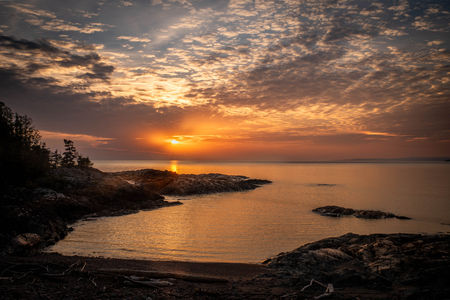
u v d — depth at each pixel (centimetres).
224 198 6444
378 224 3731
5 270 1230
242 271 1783
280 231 3222
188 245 2567
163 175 9012
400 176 15200
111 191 4969
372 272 1554
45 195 3691
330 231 3278
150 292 1154
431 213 4650
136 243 2591
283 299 1146
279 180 12600
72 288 1093
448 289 1204
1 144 4012
